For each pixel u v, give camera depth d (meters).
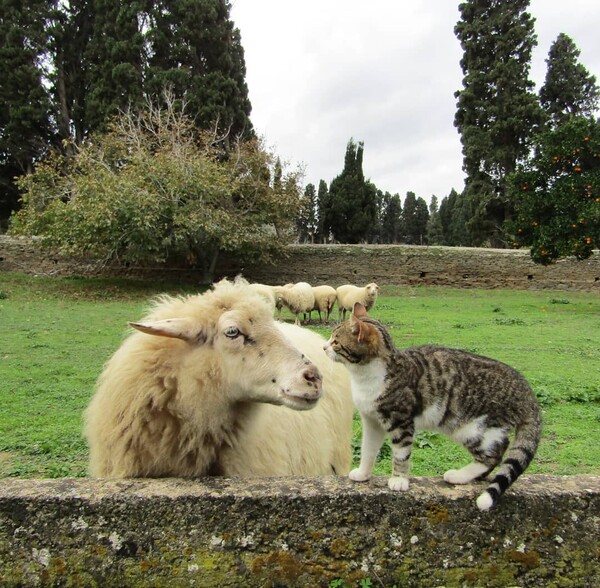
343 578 2.26
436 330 13.00
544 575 2.30
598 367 9.07
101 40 30.42
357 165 40.81
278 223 24.97
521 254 26.44
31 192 22.38
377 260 27.00
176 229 20.45
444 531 2.28
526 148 32.78
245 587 2.23
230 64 30.97
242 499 2.24
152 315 2.98
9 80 29.42
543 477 2.50
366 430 2.49
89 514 2.22
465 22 35.25
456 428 2.39
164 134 22.55
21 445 5.26
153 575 2.22
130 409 2.72
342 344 2.39
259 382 2.61
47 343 10.57
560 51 36.62
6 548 2.21
